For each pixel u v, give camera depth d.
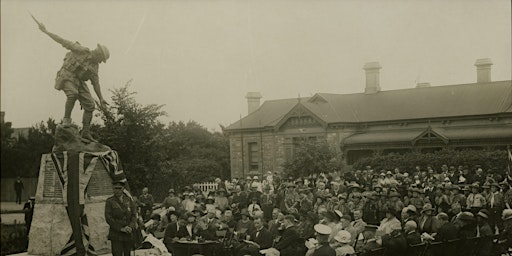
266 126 36.50
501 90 28.47
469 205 17.78
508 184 18.53
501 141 25.69
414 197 17.77
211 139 43.22
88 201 16.56
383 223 14.26
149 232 19.62
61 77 17.34
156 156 29.73
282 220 15.25
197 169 35.91
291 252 13.39
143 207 23.92
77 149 16.84
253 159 37.69
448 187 18.03
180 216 17.06
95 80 17.75
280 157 35.88
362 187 21.19
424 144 28.89
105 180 17.22
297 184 22.27
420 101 31.23
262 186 26.52
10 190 48.91
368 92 33.81
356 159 32.03
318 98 34.56
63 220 16.50
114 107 29.08
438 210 16.72
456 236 13.36
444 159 24.50
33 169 46.47
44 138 44.91
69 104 17.30
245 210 16.84
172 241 15.58
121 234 13.64
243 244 15.00
